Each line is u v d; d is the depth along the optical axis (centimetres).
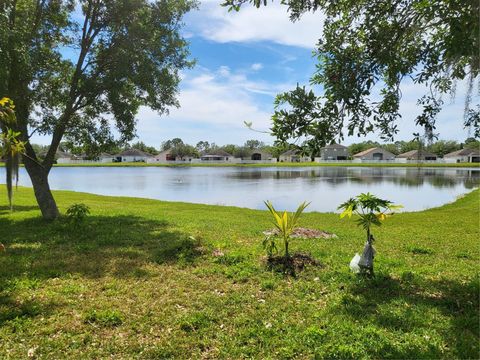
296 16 405
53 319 442
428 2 366
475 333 393
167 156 11706
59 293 525
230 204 2105
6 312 453
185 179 4178
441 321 425
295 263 638
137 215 1315
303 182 3625
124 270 634
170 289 544
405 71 409
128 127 1190
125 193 2758
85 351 374
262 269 627
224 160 11300
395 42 392
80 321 437
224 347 380
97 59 1197
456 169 6144
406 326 413
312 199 2292
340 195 2497
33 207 1545
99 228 1030
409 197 2403
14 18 1036
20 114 1060
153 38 1187
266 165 8900
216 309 469
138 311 465
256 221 1230
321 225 1186
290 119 353
